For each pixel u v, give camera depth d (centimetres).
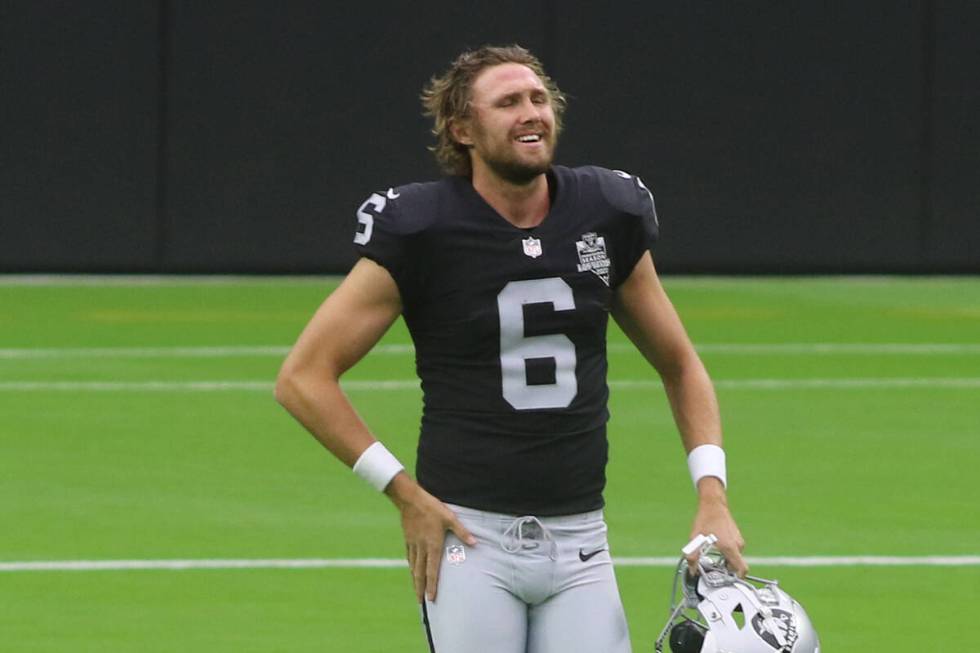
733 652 1641
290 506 3722
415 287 1712
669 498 3812
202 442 4416
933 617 2934
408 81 7775
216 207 7781
